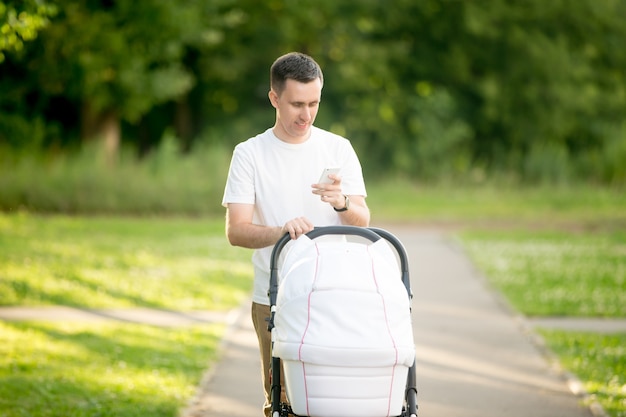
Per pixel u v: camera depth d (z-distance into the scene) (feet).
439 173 113.50
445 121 121.19
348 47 119.55
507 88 122.52
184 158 100.63
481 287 49.55
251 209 18.24
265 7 117.91
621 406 26.58
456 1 121.29
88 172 92.99
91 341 35.06
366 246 16.56
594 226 85.30
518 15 120.88
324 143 18.52
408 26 124.77
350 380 15.47
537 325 39.68
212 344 35.22
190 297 45.73
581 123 124.88
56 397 26.84
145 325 38.78
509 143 124.77
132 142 136.67
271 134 18.37
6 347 33.47
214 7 99.50
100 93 96.37
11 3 35.88
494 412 26.58
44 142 113.70
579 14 122.93
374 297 15.69
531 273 54.34
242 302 44.88
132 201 92.27
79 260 57.31
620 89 125.90
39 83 97.55
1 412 25.17
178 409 26.20
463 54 123.44
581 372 30.86
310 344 15.37
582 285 49.88
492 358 33.24
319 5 116.78
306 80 17.26
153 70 104.99
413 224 87.76
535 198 100.83
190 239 71.00
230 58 120.37
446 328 38.65
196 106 130.62
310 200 18.43
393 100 123.03
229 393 28.37
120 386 28.35
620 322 40.50
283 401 19.25
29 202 91.30
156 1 88.84
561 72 122.01
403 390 15.96
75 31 86.99
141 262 57.52
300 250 16.55
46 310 41.75
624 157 108.88
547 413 26.48
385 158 122.93
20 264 54.39
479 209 96.78
